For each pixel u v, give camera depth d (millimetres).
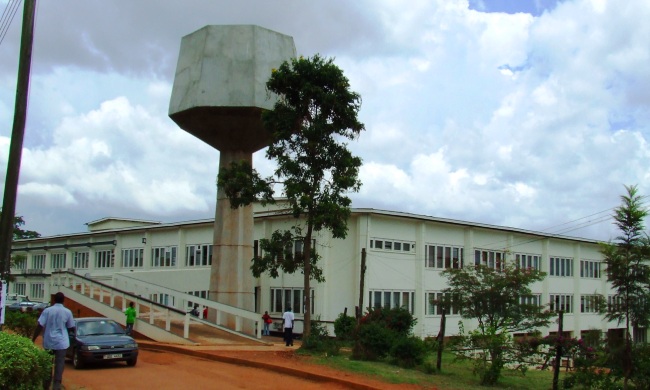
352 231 34594
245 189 21188
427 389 14641
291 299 35906
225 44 27828
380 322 22969
